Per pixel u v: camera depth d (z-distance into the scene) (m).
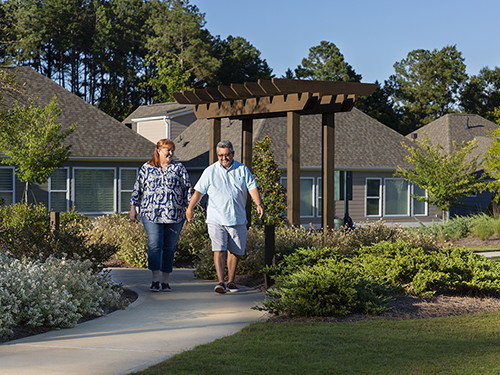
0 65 17.31
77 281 6.34
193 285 8.50
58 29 61.47
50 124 19.78
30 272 6.07
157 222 7.75
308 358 4.52
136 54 67.06
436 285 7.58
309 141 27.56
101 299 6.50
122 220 13.83
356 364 4.36
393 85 74.38
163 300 7.20
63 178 22.64
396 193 28.83
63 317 5.75
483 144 35.88
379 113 62.66
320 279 6.46
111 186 23.52
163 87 61.16
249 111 10.80
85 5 63.28
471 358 4.56
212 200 7.62
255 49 72.00
